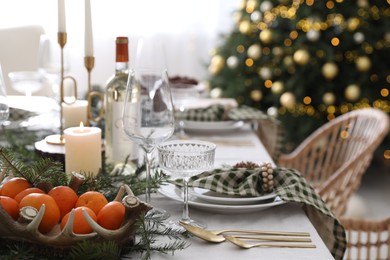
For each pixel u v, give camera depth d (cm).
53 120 171
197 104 219
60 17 130
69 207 88
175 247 87
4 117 115
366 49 334
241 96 352
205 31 404
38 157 125
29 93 203
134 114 104
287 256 89
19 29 277
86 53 136
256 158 150
